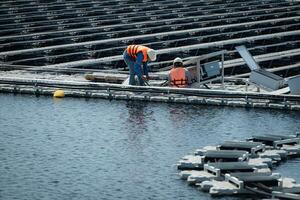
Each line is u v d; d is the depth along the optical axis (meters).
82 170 43.97
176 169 44.03
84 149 48.00
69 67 78.50
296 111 58.78
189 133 51.81
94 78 69.38
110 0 116.69
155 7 112.75
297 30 100.19
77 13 105.56
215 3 118.06
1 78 67.12
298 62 84.44
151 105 60.78
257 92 62.16
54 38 90.81
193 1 118.69
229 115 57.19
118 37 93.62
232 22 103.88
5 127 53.47
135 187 41.28
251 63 64.94
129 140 50.06
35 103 61.44
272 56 84.81
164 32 95.81
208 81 64.38
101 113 57.81
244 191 39.88
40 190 40.88
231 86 67.50
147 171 43.75
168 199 39.56
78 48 86.56
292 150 46.94
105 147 48.38
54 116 56.81
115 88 63.62
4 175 43.12
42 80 65.69
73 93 64.06
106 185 41.62
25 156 46.56
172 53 85.12
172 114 57.47
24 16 103.56
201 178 41.47
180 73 63.56
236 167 41.94
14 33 94.19
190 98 61.56
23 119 55.84
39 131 52.31
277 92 62.03
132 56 64.38
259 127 53.53
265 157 45.25
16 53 82.81
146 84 64.75
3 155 46.75
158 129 52.78
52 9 109.50
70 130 52.59
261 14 109.44
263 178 40.03
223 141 49.66
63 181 42.25
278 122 55.03
